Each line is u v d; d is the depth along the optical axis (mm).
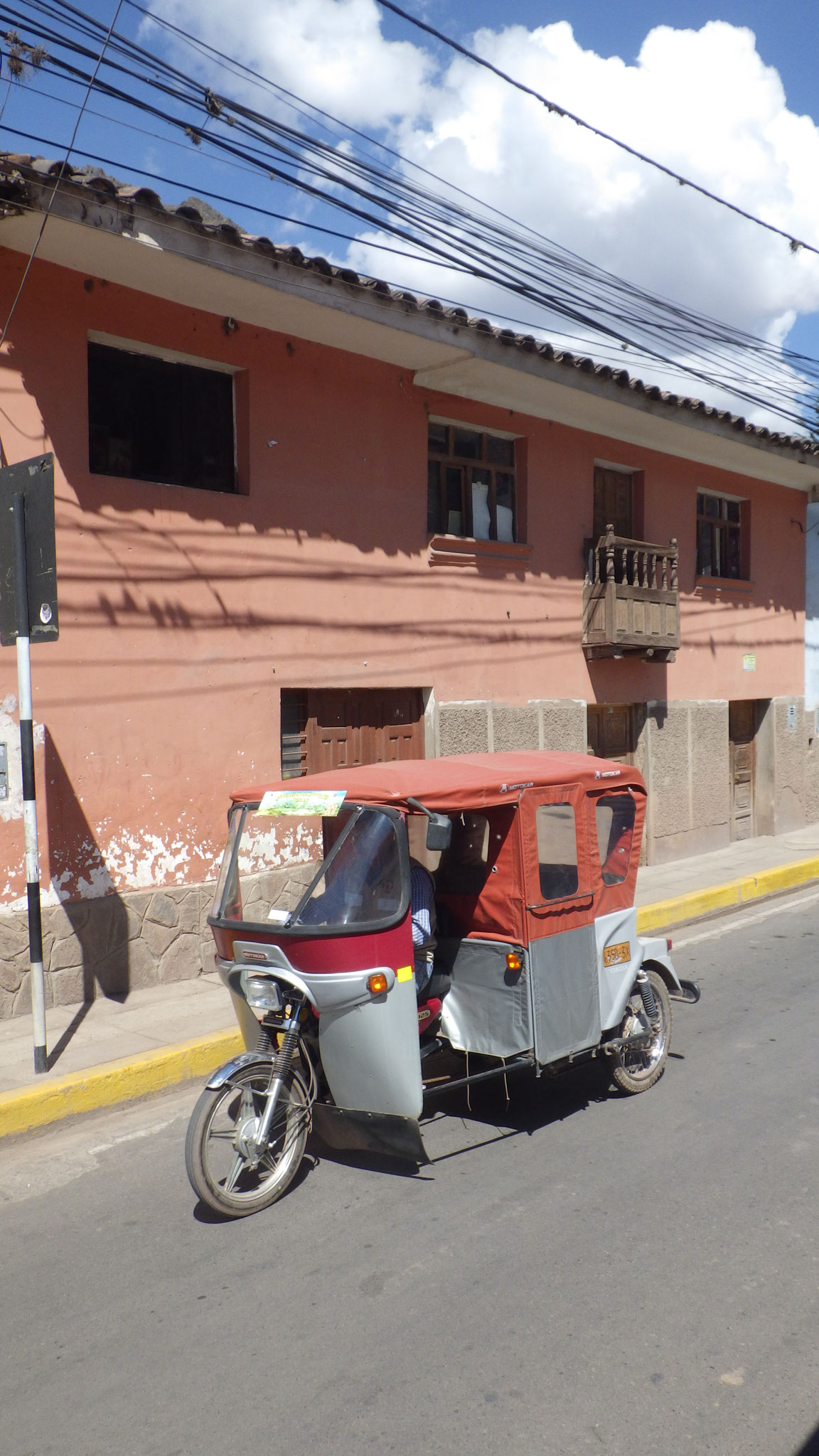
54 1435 3311
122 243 7199
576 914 5652
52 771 7539
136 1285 4184
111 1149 5594
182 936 8336
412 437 10344
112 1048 6629
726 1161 5160
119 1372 3611
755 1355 3564
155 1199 4980
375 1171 5215
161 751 8211
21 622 6195
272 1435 3254
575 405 11594
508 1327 3777
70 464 7637
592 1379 3457
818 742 17469
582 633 12539
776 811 16469
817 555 17297
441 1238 4473
